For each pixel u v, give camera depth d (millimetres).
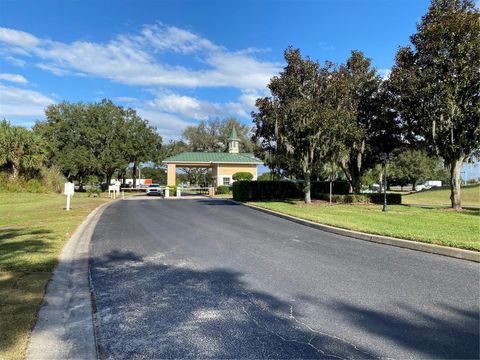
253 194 25781
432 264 7211
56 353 3600
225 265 7152
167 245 9242
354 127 19922
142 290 5656
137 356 3627
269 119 20156
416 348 3783
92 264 7301
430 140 18219
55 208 18719
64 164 43469
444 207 20203
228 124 76000
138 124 49344
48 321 4266
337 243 9484
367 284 5906
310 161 21000
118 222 13930
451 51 16188
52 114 44969
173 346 3832
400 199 23344
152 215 16516
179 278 6281
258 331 4180
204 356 3623
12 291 5125
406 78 17047
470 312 4734
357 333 4129
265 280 6129
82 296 5367
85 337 4000
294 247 8938
